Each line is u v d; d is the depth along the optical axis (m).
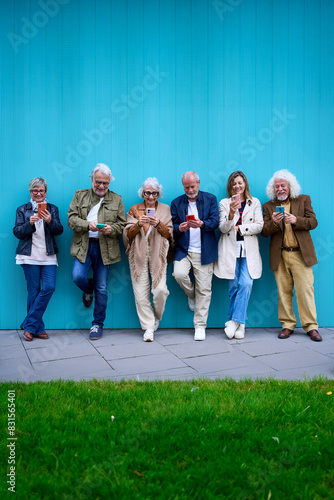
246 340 4.78
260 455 2.29
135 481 2.06
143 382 3.31
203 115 5.26
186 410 2.72
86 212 4.82
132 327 5.33
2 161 5.15
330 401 2.87
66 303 5.27
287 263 4.97
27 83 5.13
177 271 4.88
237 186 4.95
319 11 5.27
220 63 5.24
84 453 2.26
